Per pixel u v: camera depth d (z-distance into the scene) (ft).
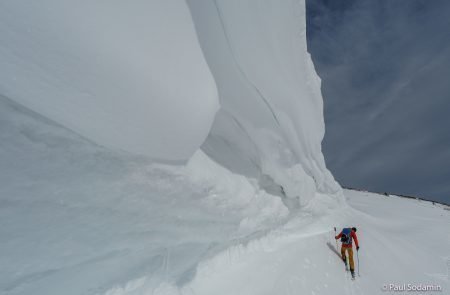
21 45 5.89
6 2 5.49
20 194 6.31
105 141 8.21
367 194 100.89
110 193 8.16
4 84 6.16
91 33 6.49
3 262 5.86
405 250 29.35
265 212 16.63
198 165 12.11
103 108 7.41
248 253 12.28
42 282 6.33
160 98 8.21
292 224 18.80
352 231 17.34
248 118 17.83
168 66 8.23
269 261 12.51
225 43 13.19
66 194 7.16
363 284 15.60
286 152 22.36
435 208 89.56
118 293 7.08
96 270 7.31
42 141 6.98
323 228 22.52
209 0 11.02
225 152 15.89
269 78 17.71
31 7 5.71
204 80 9.61
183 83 8.78
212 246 11.14
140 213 8.80
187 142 10.13
